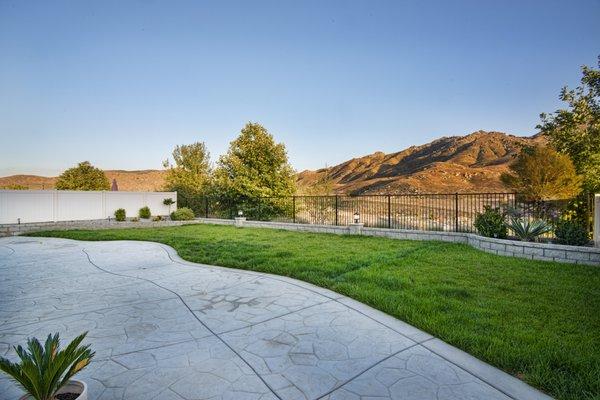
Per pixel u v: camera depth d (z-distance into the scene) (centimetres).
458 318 396
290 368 297
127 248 1025
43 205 1525
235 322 410
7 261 827
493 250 828
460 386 267
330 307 461
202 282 605
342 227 1275
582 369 279
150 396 255
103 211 1741
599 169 1206
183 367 300
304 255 820
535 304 443
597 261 667
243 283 595
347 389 264
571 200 949
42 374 202
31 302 496
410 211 1538
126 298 513
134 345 347
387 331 378
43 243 1150
